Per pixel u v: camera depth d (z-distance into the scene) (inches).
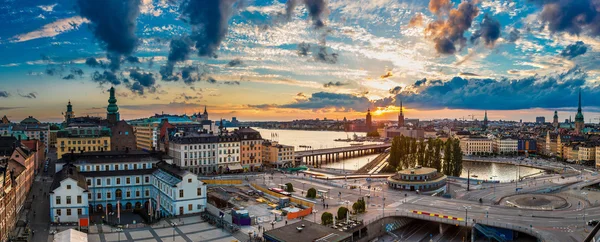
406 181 7815.0
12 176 5167.3
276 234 4340.6
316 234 4345.5
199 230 5007.4
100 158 6796.3
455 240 5255.9
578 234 4658.0
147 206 6599.4
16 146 7268.7
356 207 5674.2
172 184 5664.4
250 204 6264.8
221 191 6889.8
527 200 6633.9
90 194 6299.2
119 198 6451.8
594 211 5753.0
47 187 7731.3
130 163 6712.6
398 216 5625.0
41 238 4692.4
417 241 5226.4
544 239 4488.2
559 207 6156.5
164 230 5012.3
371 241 5172.2
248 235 4783.5
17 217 5482.3
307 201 6269.7
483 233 5029.5
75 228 5088.6
